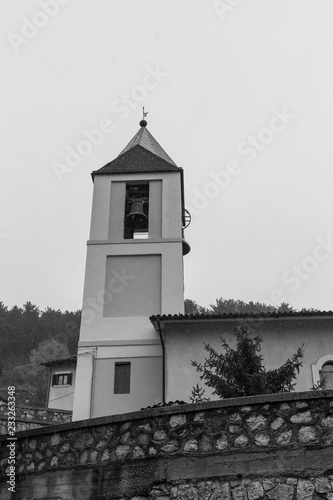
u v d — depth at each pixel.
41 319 64.06
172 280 18.28
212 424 6.00
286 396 5.78
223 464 5.77
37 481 6.74
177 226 19.45
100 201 20.08
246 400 5.93
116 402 16.28
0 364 55.19
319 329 15.33
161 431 6.19
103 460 6.38
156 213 19.86
